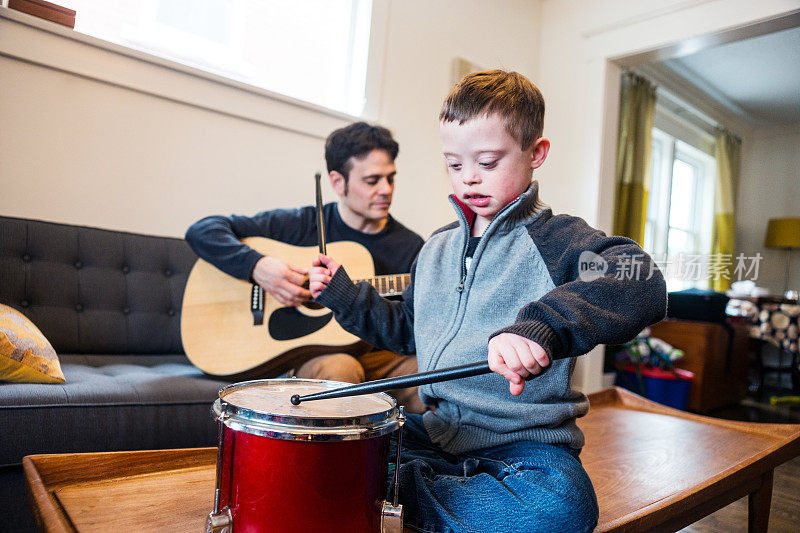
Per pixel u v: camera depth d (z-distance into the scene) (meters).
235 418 0.57
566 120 3.40
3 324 1.17
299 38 2.44
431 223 2.88
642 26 3.11
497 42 3.24
